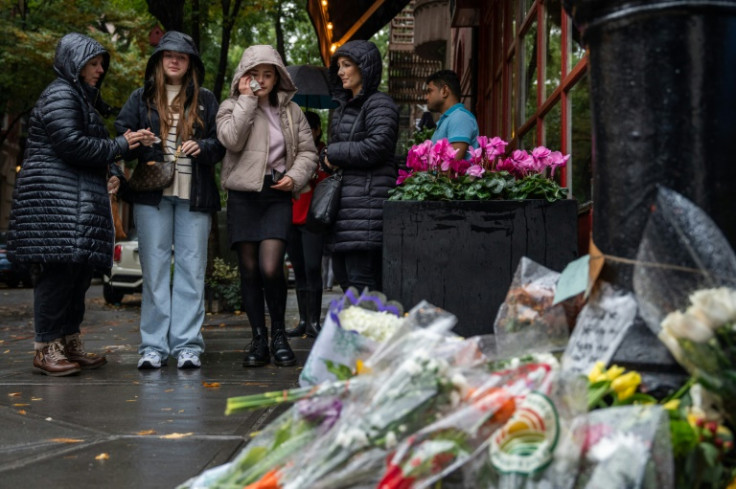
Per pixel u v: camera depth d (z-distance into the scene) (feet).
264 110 17.21
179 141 17.25
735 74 6.22
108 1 61.98
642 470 5.15
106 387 14.67
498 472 5.49
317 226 16.47
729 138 6.20
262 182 16.88
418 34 45.37
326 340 6.89
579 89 16.40
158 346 17.26
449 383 5.98
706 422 5.73
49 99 15.93
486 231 13.61
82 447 9.93
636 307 6.33
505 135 26.76
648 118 6.26
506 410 5.76
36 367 16.31
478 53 35.65
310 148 17.61
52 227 15.84
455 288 13.62
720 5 6.13
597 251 6.62
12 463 9.14
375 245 16.33
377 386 6.12
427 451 5.69
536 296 7.09
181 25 32.65
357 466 5.84
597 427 5.48
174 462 9.18
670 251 6.10
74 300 17.10
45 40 57.98
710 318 5.78
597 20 6.49
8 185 119.14
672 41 6.18
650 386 6.15
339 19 27.02
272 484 6.01
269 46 16.94
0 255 70.23
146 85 17.31
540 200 13.57
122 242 47.80
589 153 15.49
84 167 16.29
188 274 17.42
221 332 27.12
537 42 21.08
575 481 5.35
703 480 5.62
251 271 17.42
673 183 6.20
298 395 6.32
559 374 5.74
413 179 14.12
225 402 13.05
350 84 16.76
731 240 6.18
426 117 27.20
